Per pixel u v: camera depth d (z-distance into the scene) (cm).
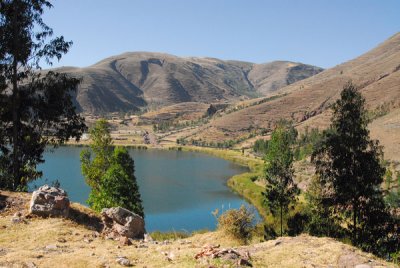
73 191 8369
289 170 4459
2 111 3069
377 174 2988
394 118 16275
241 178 10938
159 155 19588
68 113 3475
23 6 2978
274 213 4647
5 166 3180
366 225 2988
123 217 1825
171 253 1341
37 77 3294
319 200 3325
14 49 2988
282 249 1417
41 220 1756
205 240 1962
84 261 1222
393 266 1270
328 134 3136
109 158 4431
